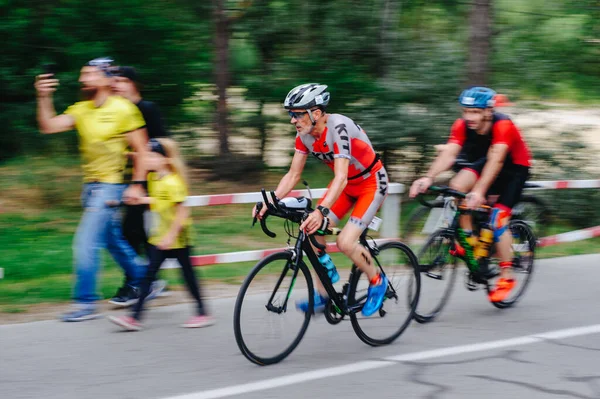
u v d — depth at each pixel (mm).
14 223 7973
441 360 4484
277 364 4363
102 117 4949
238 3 10344
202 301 5027
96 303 5484
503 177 5691
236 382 4047
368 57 10172
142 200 5031
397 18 10211
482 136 5492
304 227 4234
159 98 10406
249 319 4250
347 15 10117
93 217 5000
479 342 4844
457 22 10430
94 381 4000
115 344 4625
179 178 4922
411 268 5004
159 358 4398
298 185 9930
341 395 3906
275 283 4355
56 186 9469
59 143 10062
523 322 5312
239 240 7770
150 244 4996
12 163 10070
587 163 9508
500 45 10078
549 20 10109
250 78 10406
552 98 10164
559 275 6723
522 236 5824
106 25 9789
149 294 5395
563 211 9016
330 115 4434
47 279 6148
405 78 9586
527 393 3959
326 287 4543
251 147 10883
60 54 9688
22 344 4570
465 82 8945
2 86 9578
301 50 10531
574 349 4719
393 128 9023
